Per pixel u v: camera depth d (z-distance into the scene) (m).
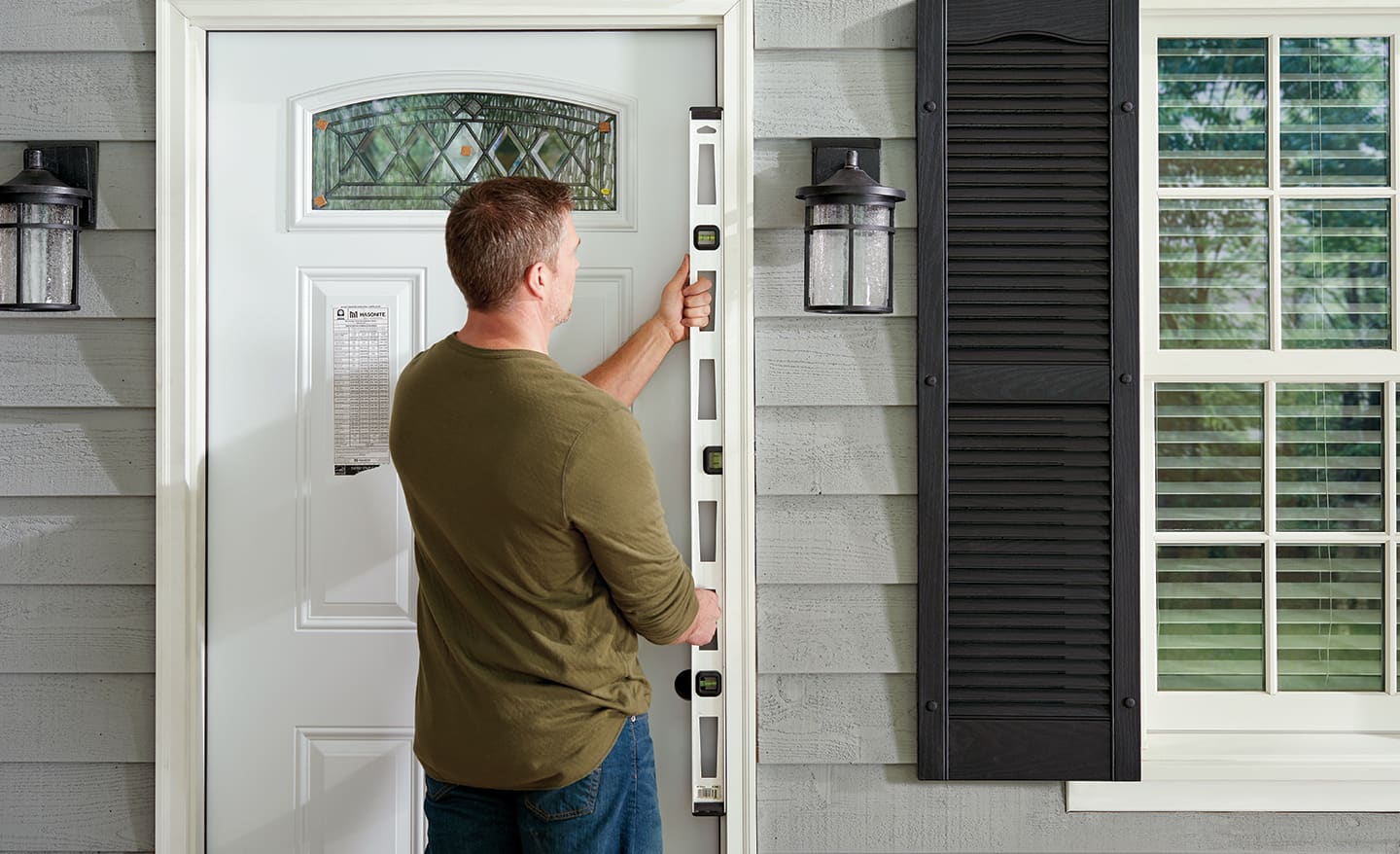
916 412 1.98
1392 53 2.08
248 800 2.04
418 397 1.61
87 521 1.99
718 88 2.01
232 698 2.04
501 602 1.61
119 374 1.99
